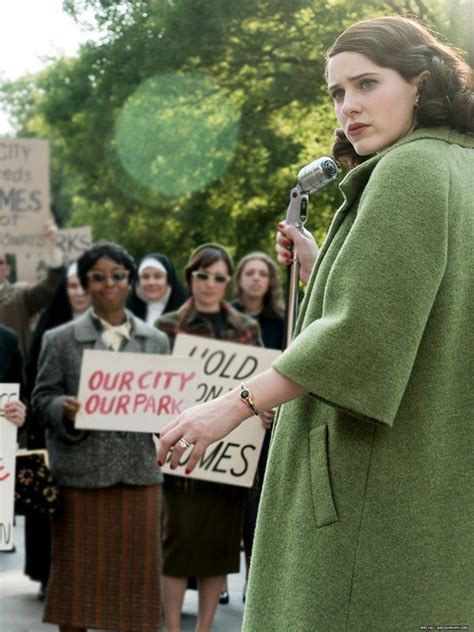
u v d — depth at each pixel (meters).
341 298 3.52
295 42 11.92
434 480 3.57
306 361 3.52
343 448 3.63
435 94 3.74
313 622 3.62
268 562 3.78
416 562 3.55
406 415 3.57
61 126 20.36
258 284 11.16
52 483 8.14
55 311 11.30
